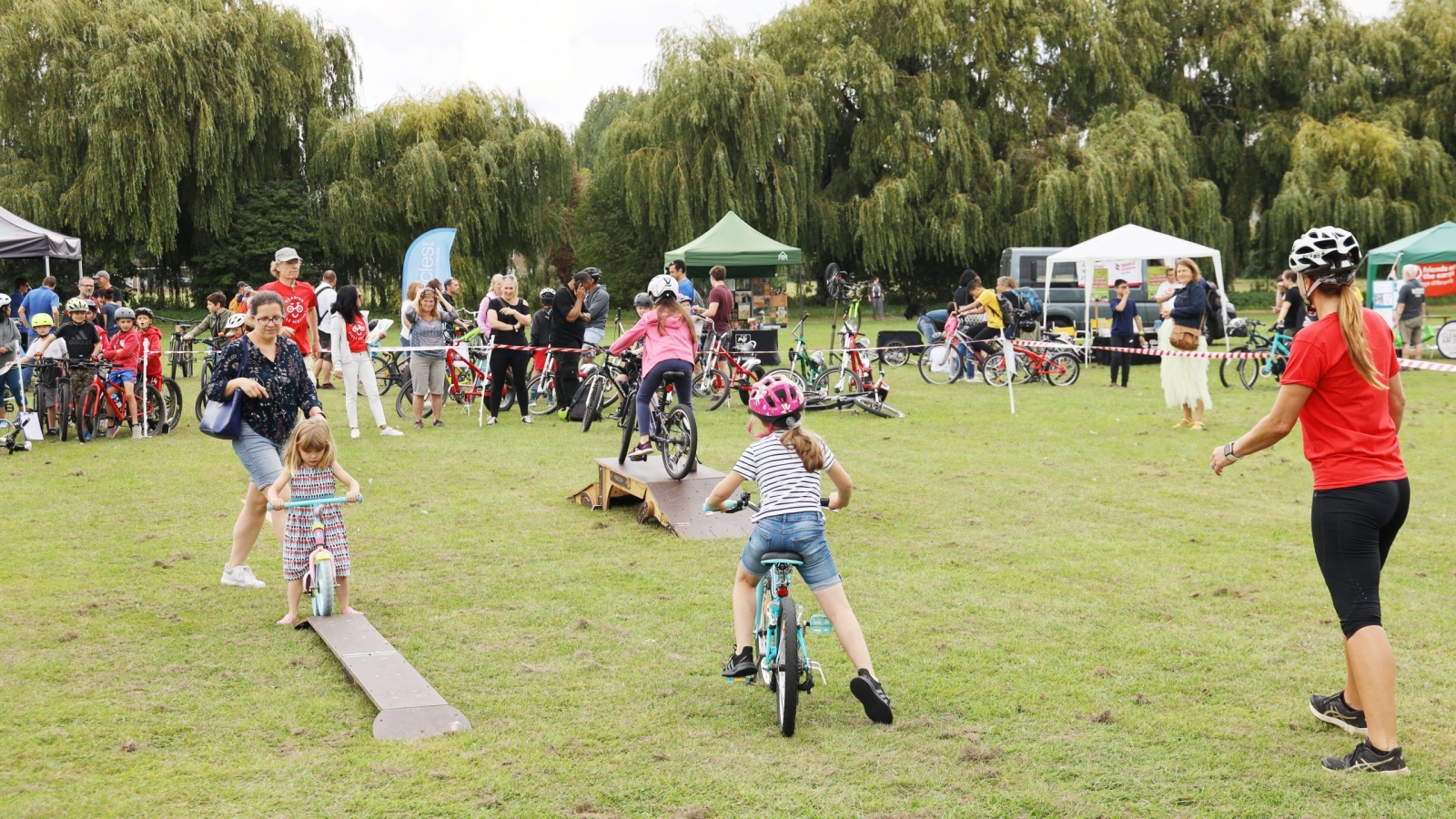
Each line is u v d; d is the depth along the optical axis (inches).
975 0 1477.6
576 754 163.8
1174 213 1375.5
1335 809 145.6
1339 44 1461.6
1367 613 157.8
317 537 223.9
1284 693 188.1
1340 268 156.9
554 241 1481.3
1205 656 206.1
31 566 269.3
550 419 558.3
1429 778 154.0
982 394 648.4
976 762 161.3
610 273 1723.7
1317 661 203.3
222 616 231.6
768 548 177.5
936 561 275.7
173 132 1216.2
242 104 1249.4
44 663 200.5
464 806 146.6
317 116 1369.3
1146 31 1497.3
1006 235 1445.6
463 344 597.3
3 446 454.6
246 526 251.4
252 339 245.0
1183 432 490.0
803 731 173.0
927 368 719.1
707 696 187.9
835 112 1515.7
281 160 1414.9
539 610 236.7
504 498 357.1
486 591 251.0
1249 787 152.1
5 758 160.2
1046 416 549.6
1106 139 1391.5
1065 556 279.9
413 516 330.0
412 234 1396.4
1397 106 1417.3
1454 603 235.6
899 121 1433.3
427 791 151.3
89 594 245.1
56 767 157.8
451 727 172.2
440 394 525.7
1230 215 1567.4
